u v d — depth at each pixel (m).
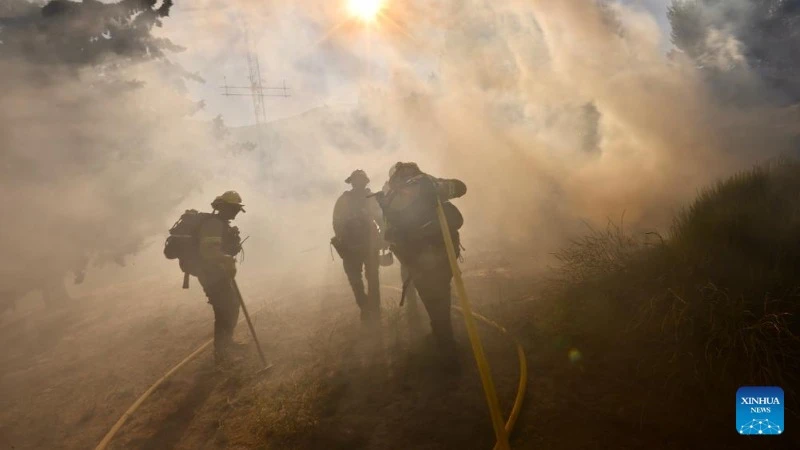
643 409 3.51
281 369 5.31
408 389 4.36
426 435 3.69
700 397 3.50
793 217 4.44
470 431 3.64
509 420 3.56
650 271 4.75
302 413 4.14
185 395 5.07
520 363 4.39
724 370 3.50
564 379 4.05
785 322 3.53
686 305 3.95
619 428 3.38
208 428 4.39
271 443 3.94
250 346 6.11
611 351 4.24
